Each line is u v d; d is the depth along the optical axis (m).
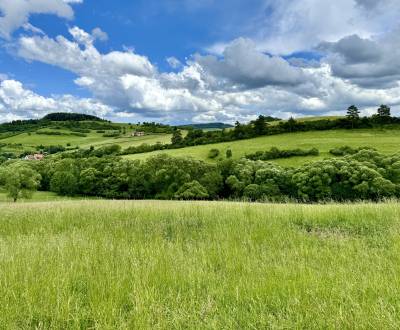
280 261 5.75
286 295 4.11
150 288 4.27
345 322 3.34
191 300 3.93
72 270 4.94
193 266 5.18
